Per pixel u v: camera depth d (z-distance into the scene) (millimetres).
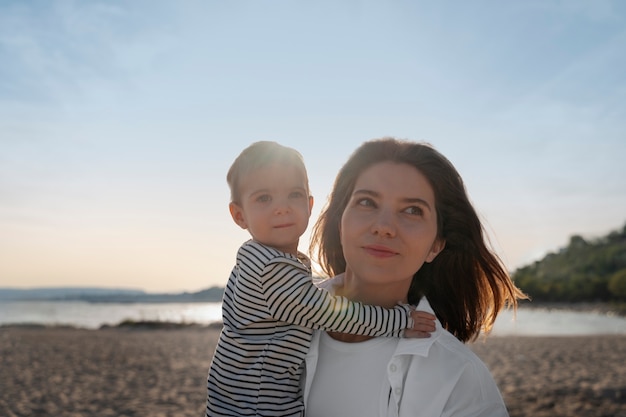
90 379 13547
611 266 103938
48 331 33469
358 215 1908
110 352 19875
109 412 9695
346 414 1835
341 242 2113
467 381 1788
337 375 1896
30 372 14703
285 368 1970
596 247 114875
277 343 1984
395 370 1801
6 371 14867
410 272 1885
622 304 73812
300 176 2211
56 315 69625
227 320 2172
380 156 1979
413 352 1802
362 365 1867
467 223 2074
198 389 12055
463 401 1772
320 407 1896
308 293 1972
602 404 9539
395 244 1851
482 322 2318
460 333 2312
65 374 14367
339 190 2205
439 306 2279
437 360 1807
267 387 1963
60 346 22141
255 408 1964
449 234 2096
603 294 86188
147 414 9523
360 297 2057
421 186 1922
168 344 23344
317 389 1920
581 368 14898
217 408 2059
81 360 17453
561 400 9945
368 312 1865
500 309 2289
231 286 2254
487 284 2256
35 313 75562
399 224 1860
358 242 1891
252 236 2229
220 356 2115
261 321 2053
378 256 1853
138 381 13211
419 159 1947
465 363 1801
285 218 2141
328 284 2250
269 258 2055
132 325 39312
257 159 2186
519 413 9039
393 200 1880
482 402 1805
